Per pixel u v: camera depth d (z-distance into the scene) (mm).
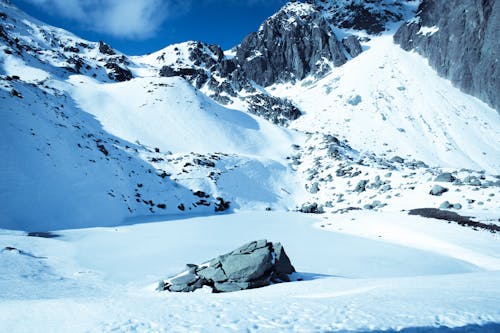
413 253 26906
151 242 29781
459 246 27469
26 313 9961
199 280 16891
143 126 84312
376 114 128000
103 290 15656
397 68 155000
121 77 150125
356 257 25281
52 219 37500
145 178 57750
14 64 101500
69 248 26078
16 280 16078
